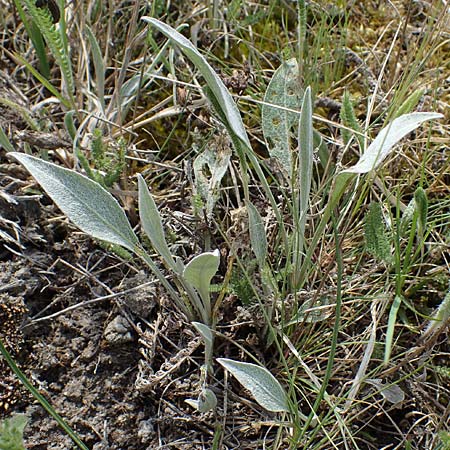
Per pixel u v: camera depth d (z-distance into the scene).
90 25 0.55
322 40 0.56
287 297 0.46
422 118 0.42
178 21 0.57
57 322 0.47
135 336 0.47
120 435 0.44
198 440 0.44
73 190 0.43
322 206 0.49
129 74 0.56
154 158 0.53
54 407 0.45
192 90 0.53
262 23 0.59
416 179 0.51
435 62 0.56
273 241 0.48
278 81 0.48
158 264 0.48
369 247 0.45
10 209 0.49
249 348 0.46
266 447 0.44
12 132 0.52
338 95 0.56
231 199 0.51
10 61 0.57
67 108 0.54
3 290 0.47
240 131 0.43
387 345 0.42
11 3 0.57
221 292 0.45
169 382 0.45
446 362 0.46
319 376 0.46
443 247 0.48
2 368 0.46
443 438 0.40
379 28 0.59
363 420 0.45
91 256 0.49
